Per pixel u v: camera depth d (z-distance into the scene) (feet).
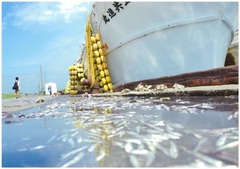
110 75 52.80
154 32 40.50
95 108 22.74
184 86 35.29
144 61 43.91
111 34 47.98
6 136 11.68
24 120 17.10
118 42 46.93
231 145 7.71
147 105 21.79
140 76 45.55
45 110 23.72
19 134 12.01
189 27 37.65
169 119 13.50
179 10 37.35
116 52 48.52
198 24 37.32
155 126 11.75
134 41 43.75
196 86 34.09
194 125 11.23
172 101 23.32
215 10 36.50
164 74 41.83
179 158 6.89
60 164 7.36
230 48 56.85
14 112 23.17
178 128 10.87
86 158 7.70
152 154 7.44
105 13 46.75
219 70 31.24
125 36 45.03
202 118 12.89
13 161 7.95
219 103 18.28
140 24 41.75
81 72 80.84
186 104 19.77
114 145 8.81
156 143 8.62
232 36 44.88
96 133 11.02
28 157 8.26
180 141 8.61
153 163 6.70
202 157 6.84
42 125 14.43
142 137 9.64
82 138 10.30
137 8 40.63
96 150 8.39
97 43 50.70
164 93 30.19
